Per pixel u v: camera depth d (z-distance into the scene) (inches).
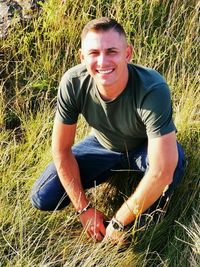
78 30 141.1
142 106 91.4
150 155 92.3
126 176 111.0
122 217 97.6
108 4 145.7
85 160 107.0
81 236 101.5
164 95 90.4
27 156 119.0
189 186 109.2
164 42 143.0
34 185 105.6
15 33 140.5
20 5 145.1
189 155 113.4
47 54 137.5
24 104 132.9
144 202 95.0
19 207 105.8
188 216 105.2
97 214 102.7
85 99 96.3
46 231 106.3
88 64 90.3
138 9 146.3
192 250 97.7
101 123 99.3
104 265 96.6
